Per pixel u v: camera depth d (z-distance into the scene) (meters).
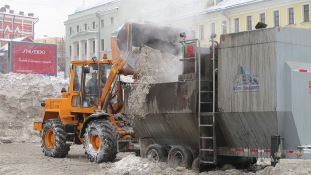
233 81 8.38
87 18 57.84
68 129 12.95
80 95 12.68
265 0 33.31
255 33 8.12
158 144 10.23
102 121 11.38
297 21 31.91
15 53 28.12
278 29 7.88
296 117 7.75
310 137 7.93
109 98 11.86
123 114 11.56
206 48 9.31
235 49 8.39
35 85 20.73
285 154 7.89
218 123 8.66
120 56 11.48
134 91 10.32
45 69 29.38
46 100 14.09
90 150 11.47
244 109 8.16
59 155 12.99
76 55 61.03
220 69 8.60
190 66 9.27
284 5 32.53
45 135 13.52
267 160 10.68
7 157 12.83
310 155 7.69
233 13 35.50
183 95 9.16
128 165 9.88
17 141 18.47
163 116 9.65
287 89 7.79
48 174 9.70
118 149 11.02
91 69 12.48
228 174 8.73
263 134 8.10
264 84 7.91
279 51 7.84
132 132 11.28
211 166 9.38
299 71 7.86
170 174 8.90
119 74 11.52
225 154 8.77
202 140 8.92
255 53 8.09
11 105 19.78
